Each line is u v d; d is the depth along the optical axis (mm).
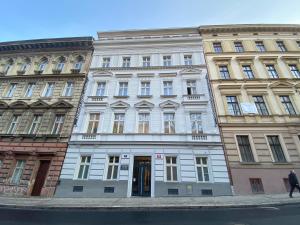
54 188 14312
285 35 22172
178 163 14688
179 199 11812
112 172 14938
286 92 17609
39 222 7332
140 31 23250
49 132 16938
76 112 17594
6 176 15250
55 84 19922
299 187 11500
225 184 13742
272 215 7633
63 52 22219
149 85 19406
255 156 14844
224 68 20078
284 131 15648
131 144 15586
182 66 19797
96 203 10586
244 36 22266
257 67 19656
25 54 22688
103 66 21188
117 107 17688
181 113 16891
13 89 20516
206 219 7355
